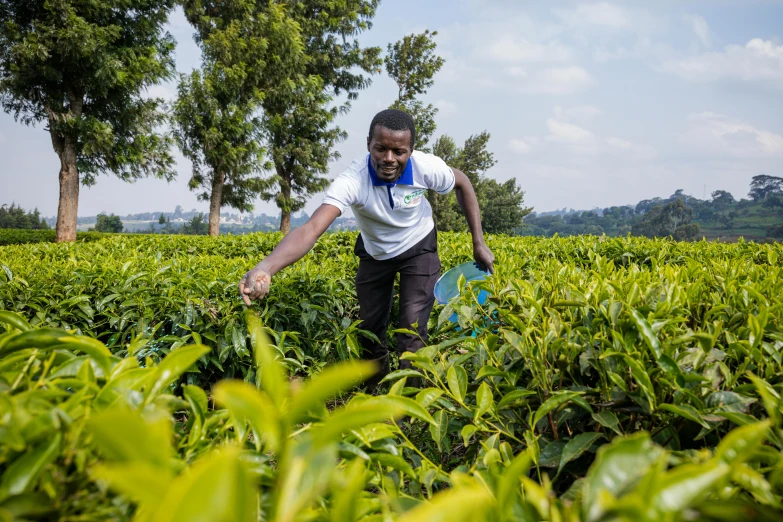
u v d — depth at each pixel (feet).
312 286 14.35
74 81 67.82
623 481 2.52
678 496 2.21
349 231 27.61
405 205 11.20
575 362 5.50
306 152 90.89
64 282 13.83
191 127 78.18
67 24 62.13
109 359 3.60
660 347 4.43
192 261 16.94
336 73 104.37
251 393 2.03
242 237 33.47
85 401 3.08
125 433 1.76
